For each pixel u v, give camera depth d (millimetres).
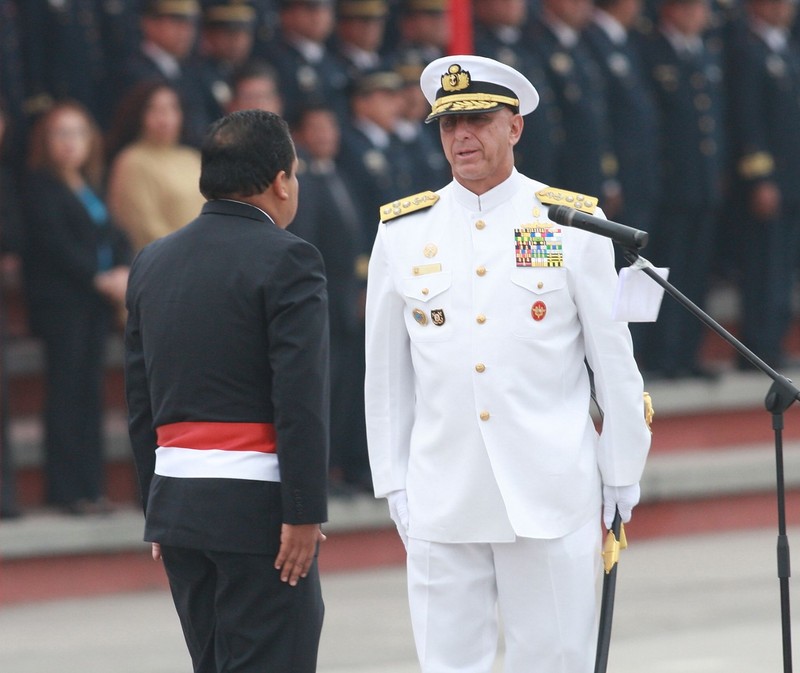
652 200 34812
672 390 33656
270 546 14469
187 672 22703
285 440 14195
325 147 29438
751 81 35906
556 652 15461
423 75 15672
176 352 14609
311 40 32625
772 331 36125
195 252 14750
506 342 15227
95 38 32156
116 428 30000
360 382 30297
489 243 15391
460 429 15352
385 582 28594
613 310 14398
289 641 14633
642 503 31500
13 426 30375
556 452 15219
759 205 35594
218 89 31469
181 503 14500
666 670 22609
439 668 15586
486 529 15281
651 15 36406
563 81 33719
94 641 24516
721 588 27703
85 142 28422
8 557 26875
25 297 28922
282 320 14289
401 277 15625
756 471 32344
